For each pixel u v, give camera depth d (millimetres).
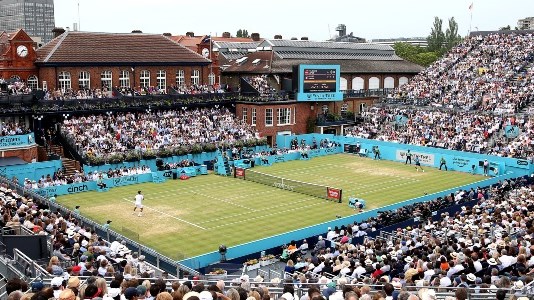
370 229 36219
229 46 96812
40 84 66625
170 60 76062
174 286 13828
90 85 69625
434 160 64250
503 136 65250
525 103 70625
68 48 68438
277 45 87062
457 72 83375
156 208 46312
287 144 74375
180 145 63344
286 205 47156
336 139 74750
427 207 40500
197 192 52281
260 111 73625
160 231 39688
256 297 13086
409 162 66312
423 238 28531
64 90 66062
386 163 66812
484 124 67625
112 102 64125
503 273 20125
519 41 85250
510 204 36844
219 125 70625
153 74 75188
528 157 58156
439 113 73625
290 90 82688
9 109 57375
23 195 39906
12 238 20781
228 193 51844
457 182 56062
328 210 45406
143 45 75312
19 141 54250
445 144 66250
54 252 22250
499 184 48375
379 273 22125
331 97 79500
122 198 49906
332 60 90125
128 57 72500
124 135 62125
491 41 88438
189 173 59500
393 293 15156
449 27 153125
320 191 49812
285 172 61125
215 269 29641
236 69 88188
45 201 38031
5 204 28828
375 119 78625
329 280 18422
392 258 24781
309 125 79250
